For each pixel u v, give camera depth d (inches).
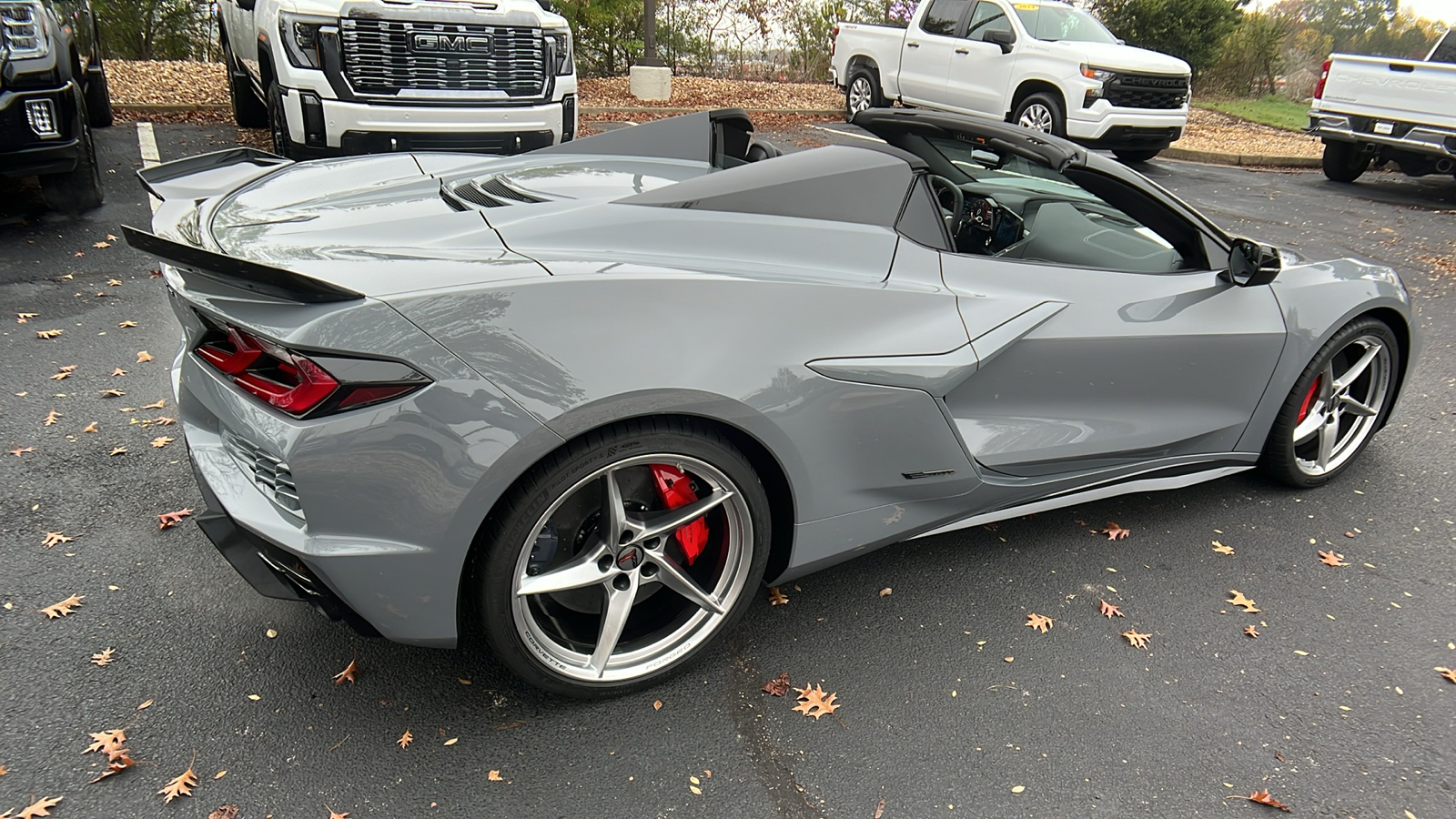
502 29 251.9
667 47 625.6
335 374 70.5
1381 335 138.0
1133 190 113.1
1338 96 424.8
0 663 92.0
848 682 96.3
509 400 74.5
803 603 109.3
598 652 89.5
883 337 93.6
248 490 79.4
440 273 76.7
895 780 84.0
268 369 75.3
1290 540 128.3
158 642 96.4
